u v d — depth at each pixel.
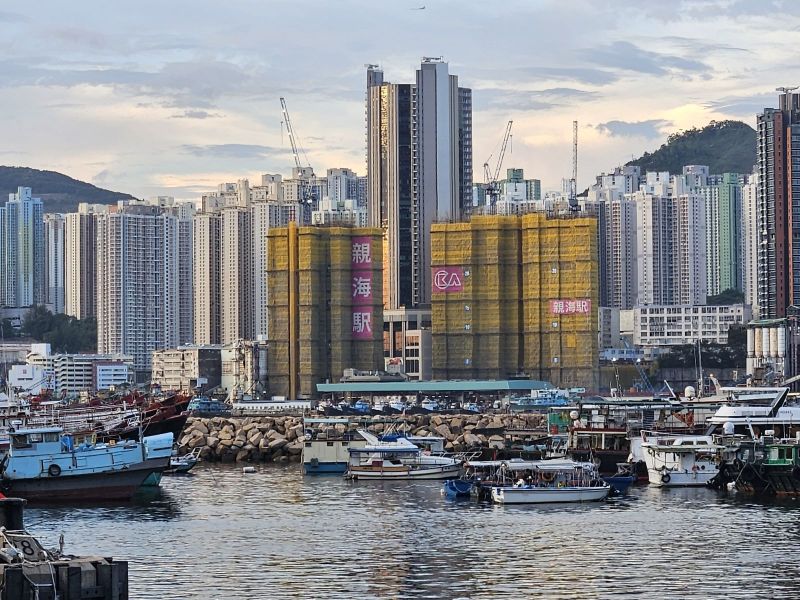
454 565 163.88
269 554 172.88
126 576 107.44
